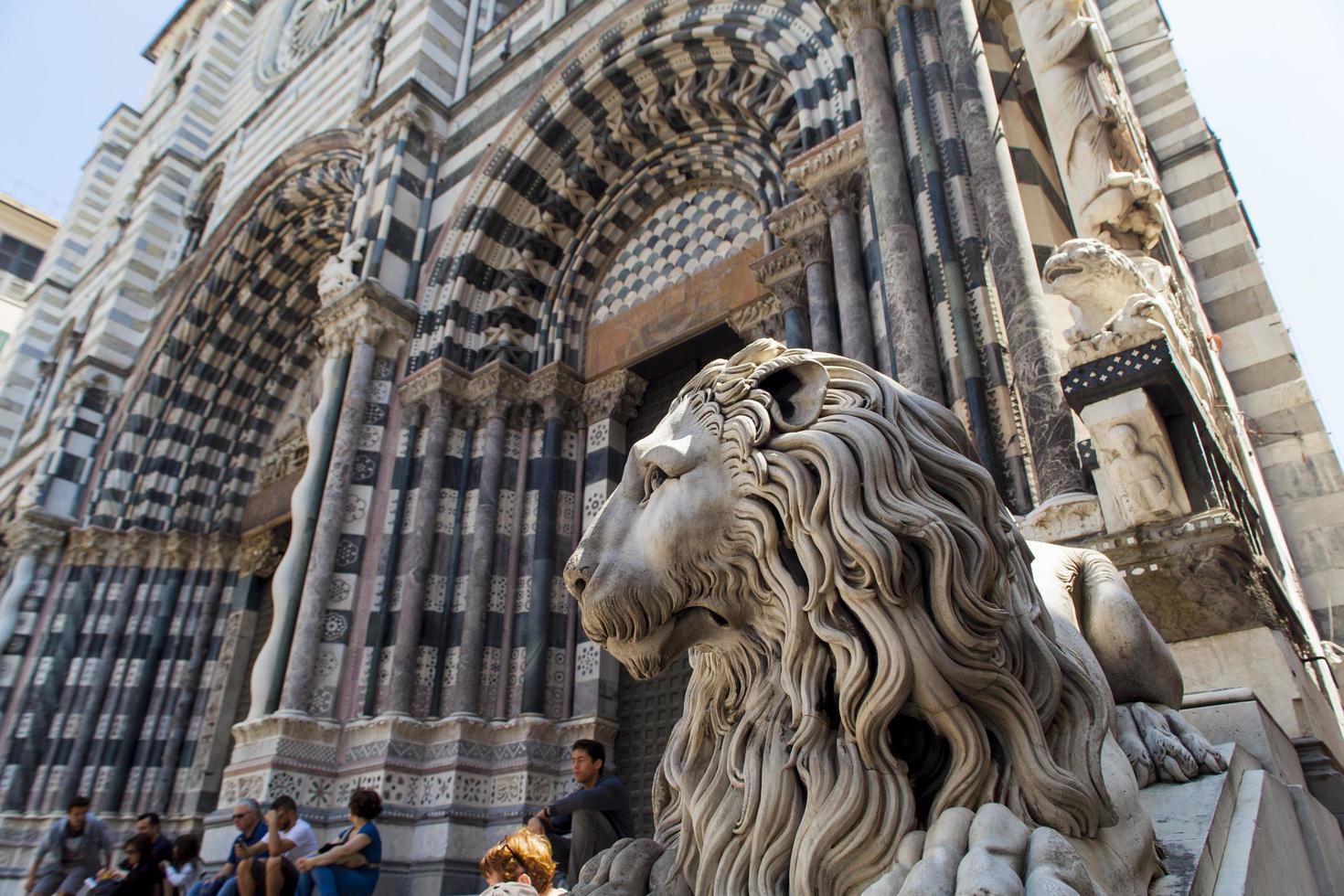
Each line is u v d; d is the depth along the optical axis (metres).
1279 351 8.38
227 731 11.97
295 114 15.19
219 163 17.36
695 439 1.63
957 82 5.29
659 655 1.61
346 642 8.09
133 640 12.73
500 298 9.87
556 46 10.68
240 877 5.77
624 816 4.04
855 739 1.35
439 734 7.54
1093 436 3.41
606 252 10.02
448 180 10.95
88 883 8.04
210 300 14.73
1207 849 1.37
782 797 1.40
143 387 14.81
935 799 1.35
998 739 1.38
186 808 11.52
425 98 11.45
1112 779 1.37
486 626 8.12
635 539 1.63
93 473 14.70
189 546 13.59
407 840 7.01
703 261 8.87
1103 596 2.05
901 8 6.23
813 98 7.18
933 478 1.49
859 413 1.49
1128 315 3.43
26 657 13.04
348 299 9.76
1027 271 4.38
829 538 1.40
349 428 9.05
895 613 1.36
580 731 7.56
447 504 8.75
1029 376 4.07
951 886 1.12
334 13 17.33
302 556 8.57
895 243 5.29
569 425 9.17
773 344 1.68
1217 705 2.31
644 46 9.12
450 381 9.22
